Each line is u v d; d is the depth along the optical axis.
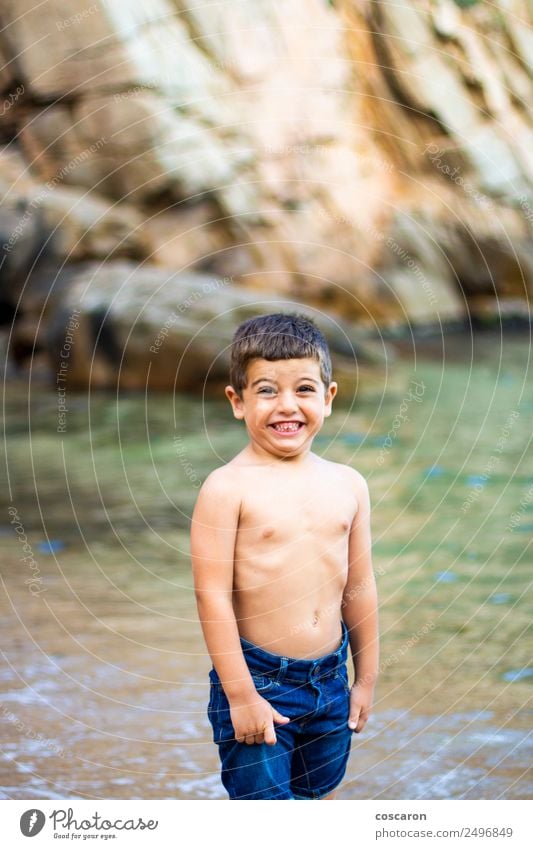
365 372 8.59
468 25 11.95
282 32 11.17
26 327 9.55
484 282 11.82
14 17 10.22
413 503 4.98
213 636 2.12
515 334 10.94
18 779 2.45
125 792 2.40
